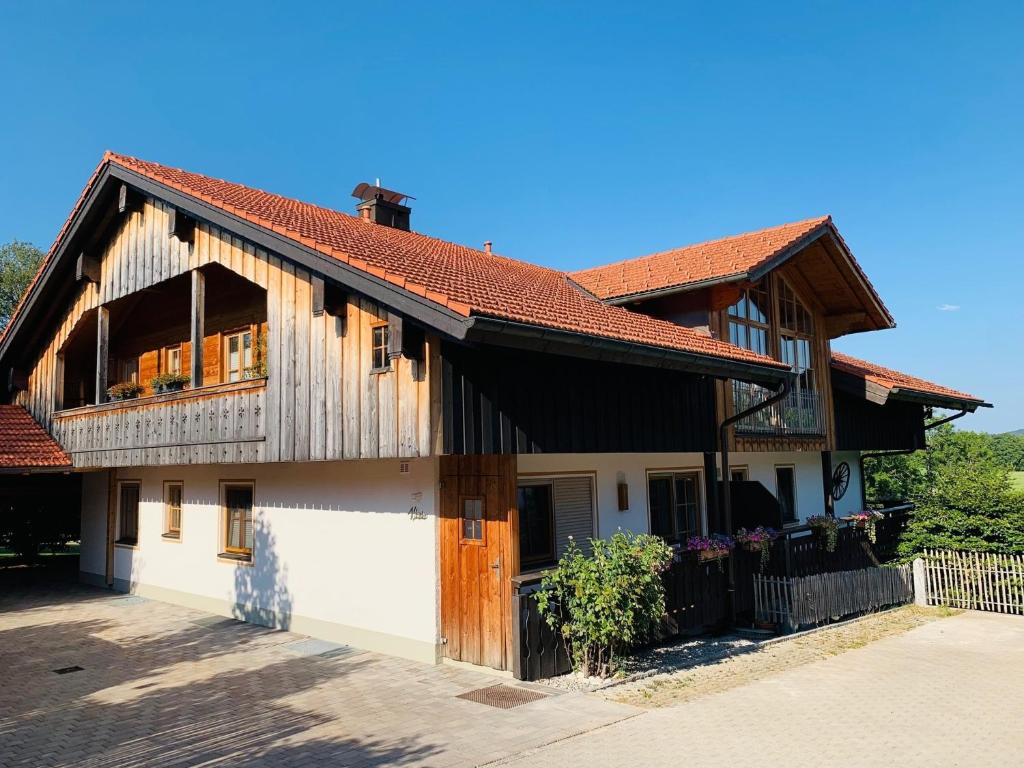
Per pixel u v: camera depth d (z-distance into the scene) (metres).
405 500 10.02
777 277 14.91
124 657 10.20
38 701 8.27
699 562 10.92
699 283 11.84
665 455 13.09
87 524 17.30
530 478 10.32
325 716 7.47
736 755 6.23
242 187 14.05
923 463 28.38
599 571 8.58
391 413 8.41
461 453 8.02
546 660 8.70
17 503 20.86
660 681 8.55
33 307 15.17
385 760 6.24
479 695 8.04
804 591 11.58
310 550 11.38
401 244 12.38
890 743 6.52
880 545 16.25
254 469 12.56
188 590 13.88
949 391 19.03
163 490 14.91
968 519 13.62
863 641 10.70
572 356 8.34
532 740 6.62
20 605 14.38
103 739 7.00
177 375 12.84
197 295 11.59
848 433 16.72
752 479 15.57
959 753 6.29
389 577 10.14
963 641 10.69
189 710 7.80
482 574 9.10
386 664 9.52
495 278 10.90
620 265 15.41
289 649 10.43
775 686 8.32
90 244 14.11
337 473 11.03
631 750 6.36
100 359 13.95
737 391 12.94
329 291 9.17
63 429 15.05
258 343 12.97
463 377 8.19
